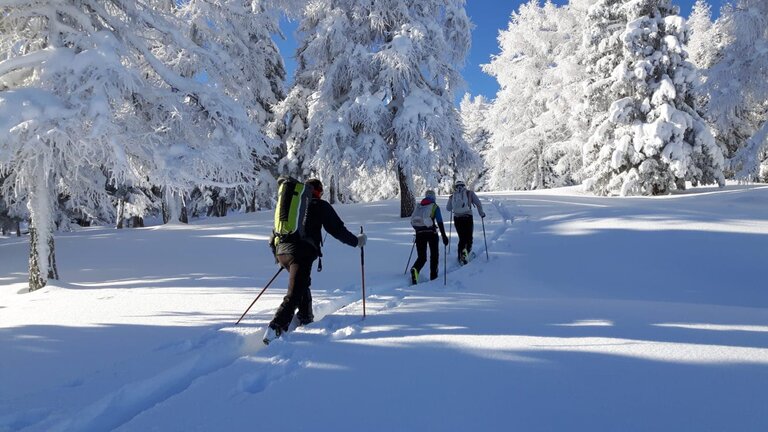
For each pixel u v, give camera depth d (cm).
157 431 223
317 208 415
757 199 1347
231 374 293
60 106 633
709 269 754
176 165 741
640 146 1917
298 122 2184
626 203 1462
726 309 435
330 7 1507
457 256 912
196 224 1841
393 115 1509
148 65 930
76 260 1076
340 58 1488
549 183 3600
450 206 869
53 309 525
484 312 435
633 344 317
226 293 593
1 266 1146
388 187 4422
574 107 2434
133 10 808
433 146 1523
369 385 268
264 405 248
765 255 780
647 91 1978
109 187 2142
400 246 1030
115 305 532
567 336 342
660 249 856
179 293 603
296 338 369
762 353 291
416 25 1420
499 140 3484
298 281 393
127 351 346
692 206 1288
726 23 1434
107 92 673
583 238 962
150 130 821
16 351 352
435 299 520
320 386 270
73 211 2242
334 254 959
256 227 1459
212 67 908
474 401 243
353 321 418
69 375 298
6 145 616
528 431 211
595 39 2178
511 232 1089
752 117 2780
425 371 285
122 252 1160
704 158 2002
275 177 2345
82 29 820
